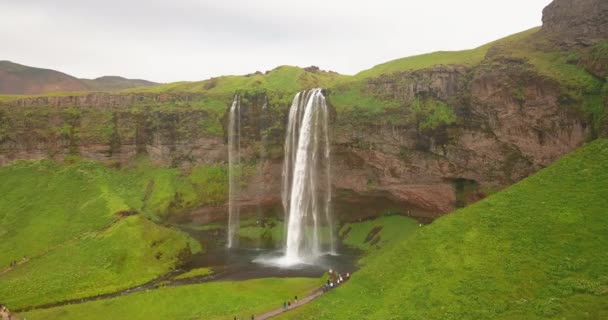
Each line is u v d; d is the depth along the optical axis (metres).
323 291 56.16
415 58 97.88
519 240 46.75
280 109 95.00
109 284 64.94
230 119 98.81
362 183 85.81
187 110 102.25
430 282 46.88
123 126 104.81
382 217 86.00
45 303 59.12
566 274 40.53
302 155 89.00
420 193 79.38
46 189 94.75
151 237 77.25
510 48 74.00
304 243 85.06
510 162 66.69
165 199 93.94
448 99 75.50
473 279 44.62
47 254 74.31
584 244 42.59
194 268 72.00
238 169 96.12
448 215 57.12
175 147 102.06
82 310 55.06
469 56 85.94
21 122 103.38
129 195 95.44
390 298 47.66
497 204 53.75
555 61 65.19
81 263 69.88
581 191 48.72
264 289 58.97
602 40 60.28
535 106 63.47
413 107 78.81
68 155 102.75
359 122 83.75
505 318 38.44
